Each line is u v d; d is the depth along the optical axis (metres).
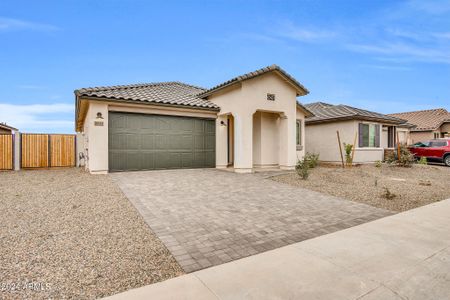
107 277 2.98
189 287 2.78
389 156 16.39
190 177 10.16
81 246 3.79
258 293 2.66
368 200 7.14
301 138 15.49
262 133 13.53
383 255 3.63
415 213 5.89
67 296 2.60
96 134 10.51
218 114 13.41
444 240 4.22
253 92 11.91
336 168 14.39
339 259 3.48
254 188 8.30
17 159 13.62
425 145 18.53
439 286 2.88
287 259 3.47
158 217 5.19
